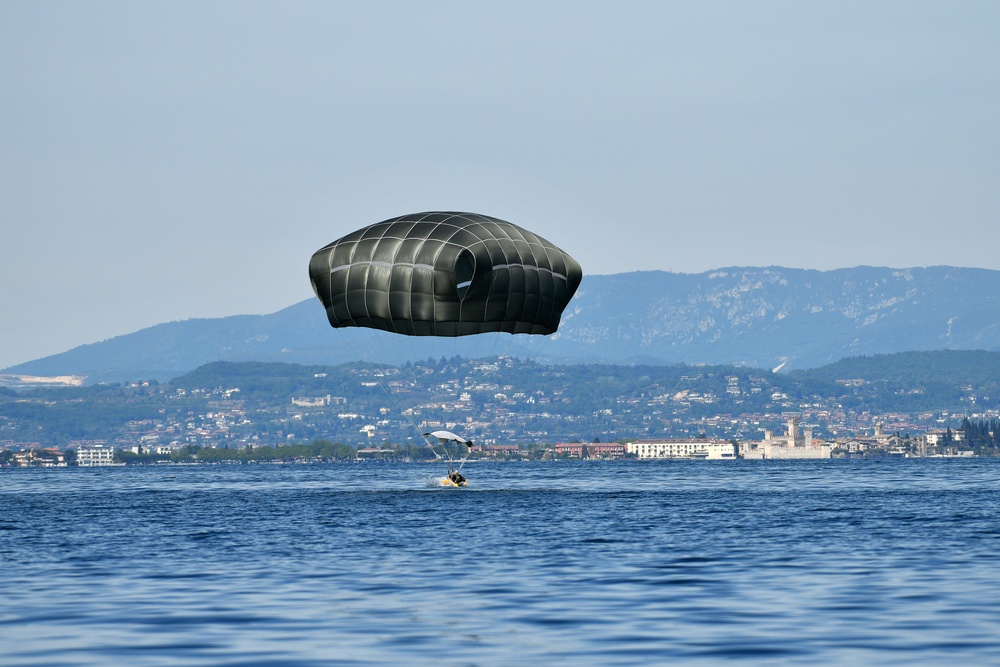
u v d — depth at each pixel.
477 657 44.75
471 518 117.31
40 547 89.12
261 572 70.56
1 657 44.97
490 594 60.38
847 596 58.66
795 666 42.84
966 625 50.28
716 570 69.81
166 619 53.16
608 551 81.50
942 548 82.00
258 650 46.09
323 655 45.16
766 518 116.06
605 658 44.44
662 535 94.75
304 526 108.88
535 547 84.56
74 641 47.94
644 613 54.03
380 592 61.38
